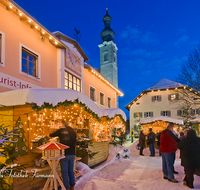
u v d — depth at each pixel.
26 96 3.87
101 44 49.09
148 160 8.81
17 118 4.30
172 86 28.09
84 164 6.21
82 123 7.49
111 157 8.45
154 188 4.43
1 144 3.87
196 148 4.27
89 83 13.38
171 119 14.34
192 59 18.34
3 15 6.45
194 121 17.41
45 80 8.38
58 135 4.21
